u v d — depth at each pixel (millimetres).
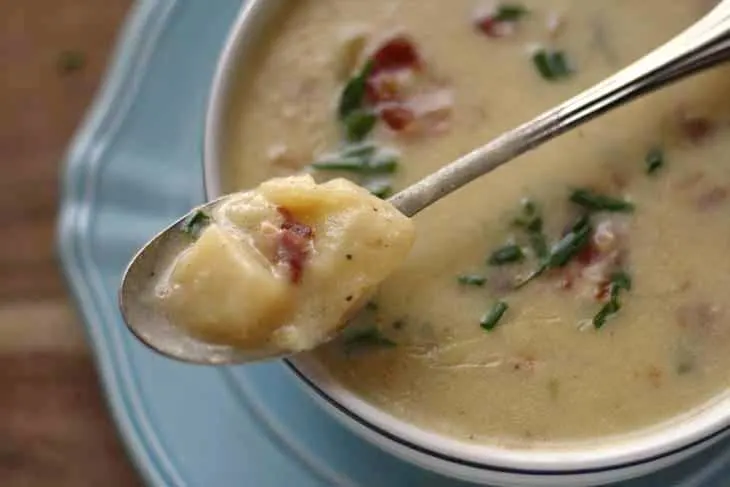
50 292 491
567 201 423
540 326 414
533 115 431
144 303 395
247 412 459
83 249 476
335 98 437
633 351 411
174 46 489
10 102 510
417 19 442
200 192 477
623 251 418
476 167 411
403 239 396
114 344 466
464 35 440
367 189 422
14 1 519
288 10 444
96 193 481
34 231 497
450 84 436
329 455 453
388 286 419
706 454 440
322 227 395
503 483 403
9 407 481
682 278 415
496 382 410
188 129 485
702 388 408
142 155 484
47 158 504
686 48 414
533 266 418
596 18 438
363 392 411
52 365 483
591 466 395
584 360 411
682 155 425
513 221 422
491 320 414
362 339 415
